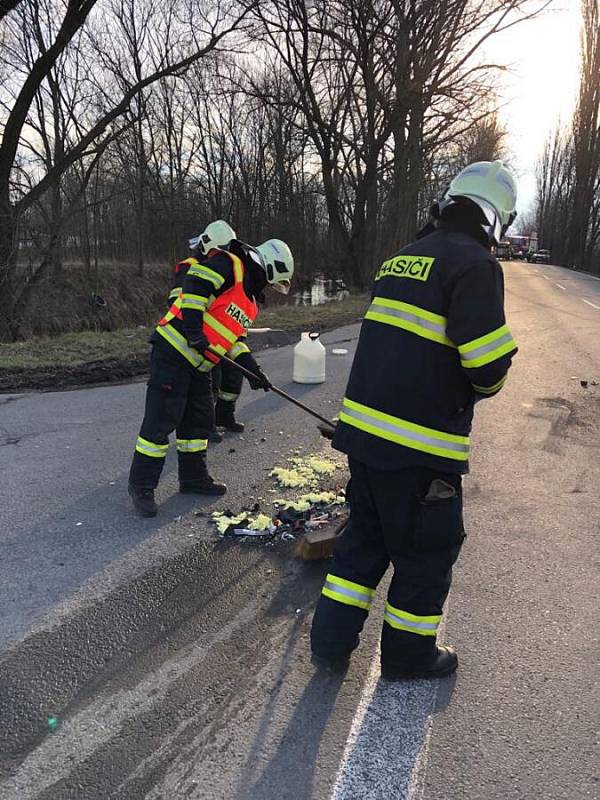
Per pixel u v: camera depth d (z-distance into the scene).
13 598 2.92
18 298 15.94
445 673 2.42
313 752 2.04
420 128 19.69
